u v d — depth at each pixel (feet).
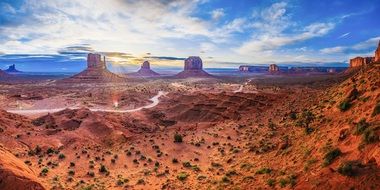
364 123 81.00
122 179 123.24
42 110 496.64
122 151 176.04
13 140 206.28
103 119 324.60
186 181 116.78
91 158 161.68
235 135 214.28
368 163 65.10
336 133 94.43
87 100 619.67
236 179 103.35
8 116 293.84
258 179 93.61
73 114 353.31
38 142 213.87
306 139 115.44
